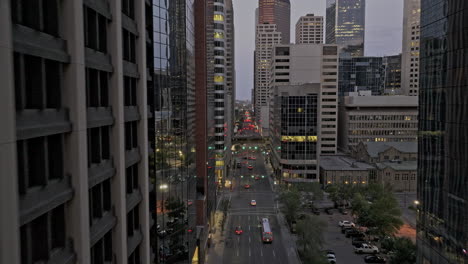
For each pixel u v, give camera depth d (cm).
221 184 11569
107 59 1958
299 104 11269
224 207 8450
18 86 1205
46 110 1344
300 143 11362
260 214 8844
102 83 1956
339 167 11344
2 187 1041
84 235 1535
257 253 6309
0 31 1027
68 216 1499
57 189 1400
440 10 4038
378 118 15075
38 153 1319
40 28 1325
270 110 17388
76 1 1476
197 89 6494
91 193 1792
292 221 7956
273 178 13338
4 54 1045
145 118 2595
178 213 3644
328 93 15525
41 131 1273
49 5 1412
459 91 3656
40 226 1338
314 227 5928
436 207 4138
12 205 1084
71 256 1476
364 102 15150
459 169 3659
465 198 3550
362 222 6838
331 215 8638
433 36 4203
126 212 2167
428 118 4341
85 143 1553
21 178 1212
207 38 7169
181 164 3766
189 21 4566
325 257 5447
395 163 11569
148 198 2688
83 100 1539
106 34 1973
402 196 10344
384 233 6488
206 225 6297
